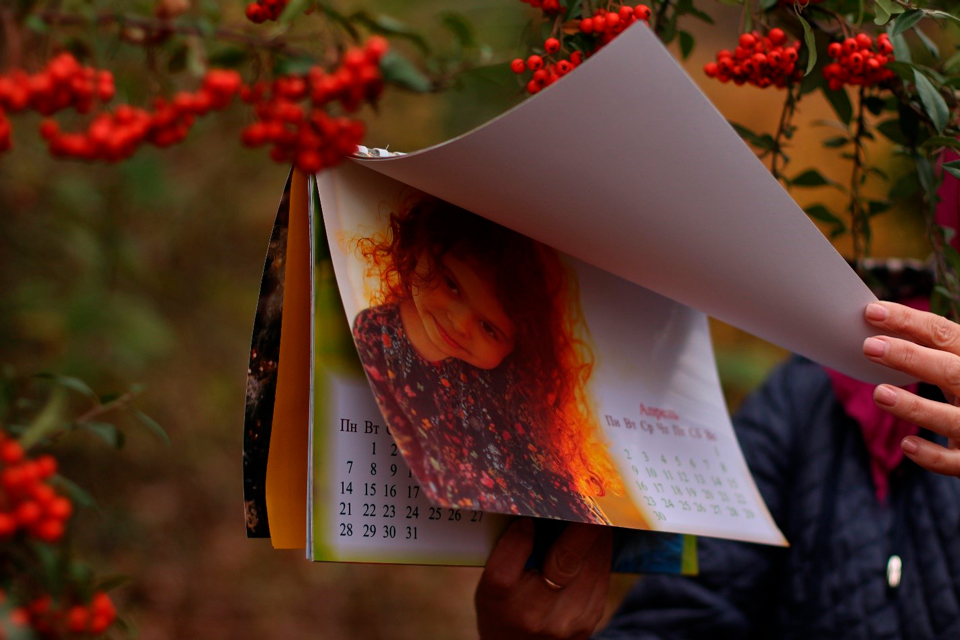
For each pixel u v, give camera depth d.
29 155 2.06
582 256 0.81
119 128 0.58
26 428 0.72
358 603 3.45
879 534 1.10
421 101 2.64
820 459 1.17
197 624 2.98
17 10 0.55
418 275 0.77
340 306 0.73
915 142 0.92
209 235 2.98
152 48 0.62
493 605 0.89
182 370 3.07
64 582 0.61
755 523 0.94
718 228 0.68
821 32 0.92
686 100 0.58
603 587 0.96
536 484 0.75
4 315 2.06
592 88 0.58
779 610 1.16
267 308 0.78
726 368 2.64
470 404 0.74
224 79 0.60
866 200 1.09
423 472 0.66
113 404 0.76
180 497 3.17
